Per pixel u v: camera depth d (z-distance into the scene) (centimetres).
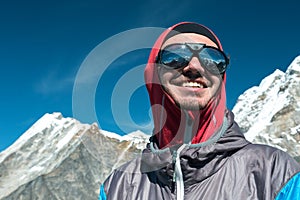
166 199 326
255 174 304
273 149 315
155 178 350
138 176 359
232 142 316
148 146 346
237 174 308
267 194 289
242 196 297
